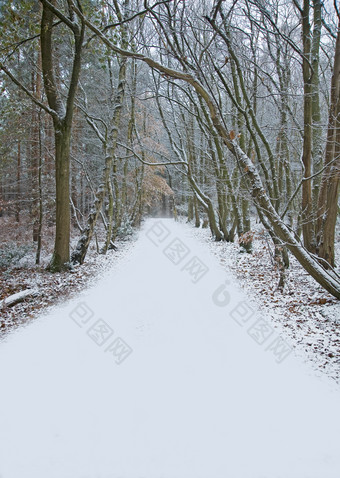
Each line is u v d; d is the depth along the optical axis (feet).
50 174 42.80
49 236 48.83
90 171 51.47
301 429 8.61
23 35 27.61
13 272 29.66
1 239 45.03
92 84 49.39
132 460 7.59
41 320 17.17
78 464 7.48
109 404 9.69
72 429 8.63
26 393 10.32
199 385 10.69
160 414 9.21
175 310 18.04
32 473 7.23
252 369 11.73
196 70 18.62
